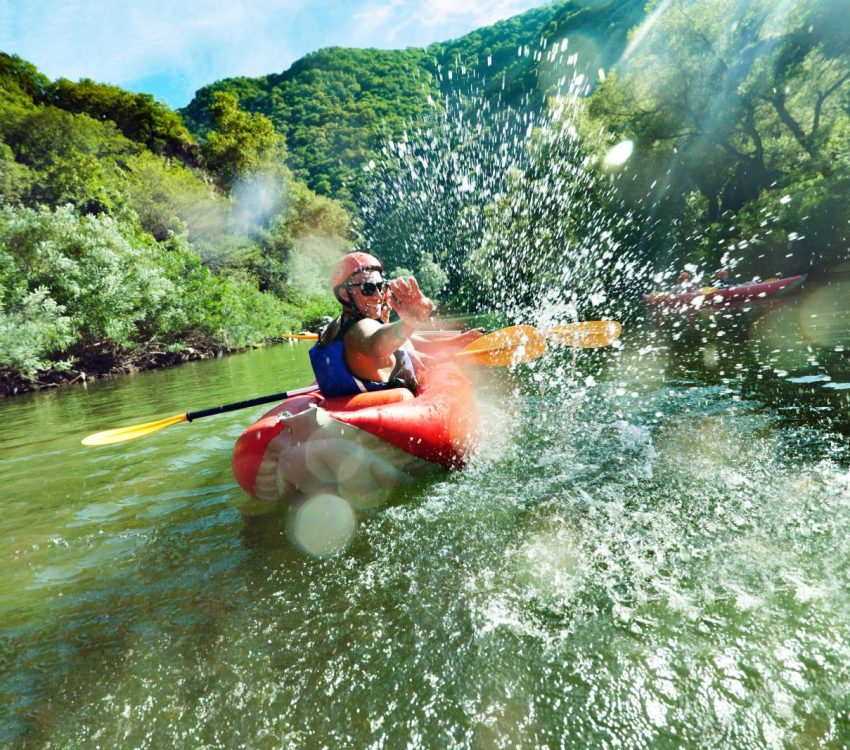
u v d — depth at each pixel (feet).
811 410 9.64
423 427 8.28
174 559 6.73
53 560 7.06
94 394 29.66
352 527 7.06
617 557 5.60
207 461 11.03
